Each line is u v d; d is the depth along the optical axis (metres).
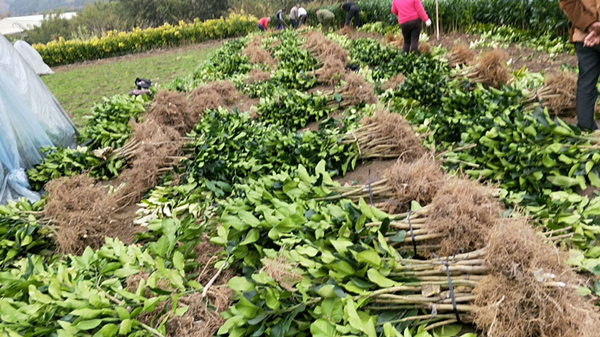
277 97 6.75
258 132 5.48
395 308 2.26
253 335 2.13
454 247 2.58
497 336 2.04
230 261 2.74
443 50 9.38
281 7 34.06
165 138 5.27
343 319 2.19
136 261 2.88
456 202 2.70
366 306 2.29
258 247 2.69
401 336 1.95
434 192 3.12
